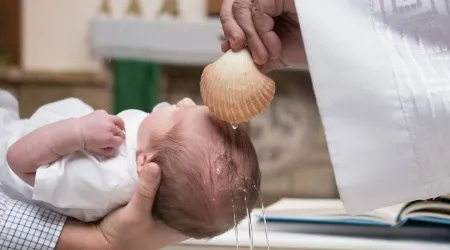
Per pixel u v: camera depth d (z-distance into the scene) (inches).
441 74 32.8
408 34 33.9
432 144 32.5
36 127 45.8
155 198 39.4
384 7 34.1
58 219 41.2
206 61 107.3
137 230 40.1
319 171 132.5
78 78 131.5
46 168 40.2
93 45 108.6
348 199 33.3
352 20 33.9
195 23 105.9
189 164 38.9
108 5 125.3
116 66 112.0
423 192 33.3
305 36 33.6
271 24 35.9
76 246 40.3
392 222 51.6
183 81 133.2
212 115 40.1
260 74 35.5
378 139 32.8
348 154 32.9
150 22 106.8
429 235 52.9
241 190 39.1
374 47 33.3
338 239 51.1
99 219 42.1
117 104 112.8
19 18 134.0
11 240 39.9
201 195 38.8
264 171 132.6
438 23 33.8
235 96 34.7
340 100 33.1
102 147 40.5
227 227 40.2
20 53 134.6
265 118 132.1
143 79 112.2
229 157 39.1
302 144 132.2
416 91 32.5
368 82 32.9
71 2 134.5
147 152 40.6
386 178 32.9
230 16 36.4
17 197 44.0
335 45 33.4
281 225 55.0
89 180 39.9
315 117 131.9
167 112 41.9
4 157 43.8
